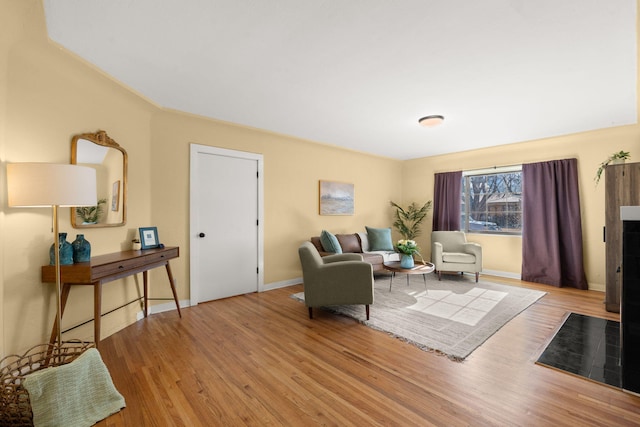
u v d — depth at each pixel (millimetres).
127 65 2318
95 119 2525
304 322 2967
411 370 2045
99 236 2586
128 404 1692
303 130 4141
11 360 1866
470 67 2361
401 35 1938
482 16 1744
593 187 4184
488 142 4777
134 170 3012
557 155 4488
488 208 5320
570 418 1555
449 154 5734
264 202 4234
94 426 1524
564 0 1605
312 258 3041
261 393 1791
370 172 5863
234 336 2625
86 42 1989
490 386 1852
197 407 1667
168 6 1647
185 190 3490
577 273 4223
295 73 2465
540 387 1839
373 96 2949
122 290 2846
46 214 2102
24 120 1954
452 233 5191
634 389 1759
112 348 2393
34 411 1450
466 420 1542
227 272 3857
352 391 1808
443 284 4434
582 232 4273
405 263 3982
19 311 1921
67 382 1541
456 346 2377
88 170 1905
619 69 2369
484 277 4957
